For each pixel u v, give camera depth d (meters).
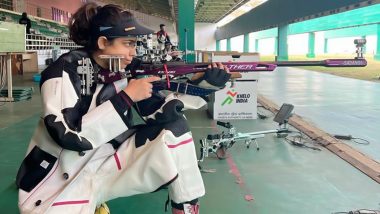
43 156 1.28
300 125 4.03
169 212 1.98
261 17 15.59
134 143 1.39
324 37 28.39
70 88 1.24
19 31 5.96
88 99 1.32
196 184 1.41
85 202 1.26
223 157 2.90
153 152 1.30
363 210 1.96
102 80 1.36
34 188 1.26
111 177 1.36
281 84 8.73
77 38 1.40
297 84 8.70
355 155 2.91
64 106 1.21
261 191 2.27
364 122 4.26
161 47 6.75
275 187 2.33
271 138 3.53
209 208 2.02
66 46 16.61
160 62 1.52
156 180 1.32
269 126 4.07
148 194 2.21
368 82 8.87
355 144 3.32
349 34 22.48
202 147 2.82
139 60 1.54
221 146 2.91
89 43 1.38
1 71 6.51
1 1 9.97
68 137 1.15
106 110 1.21
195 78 1.49
